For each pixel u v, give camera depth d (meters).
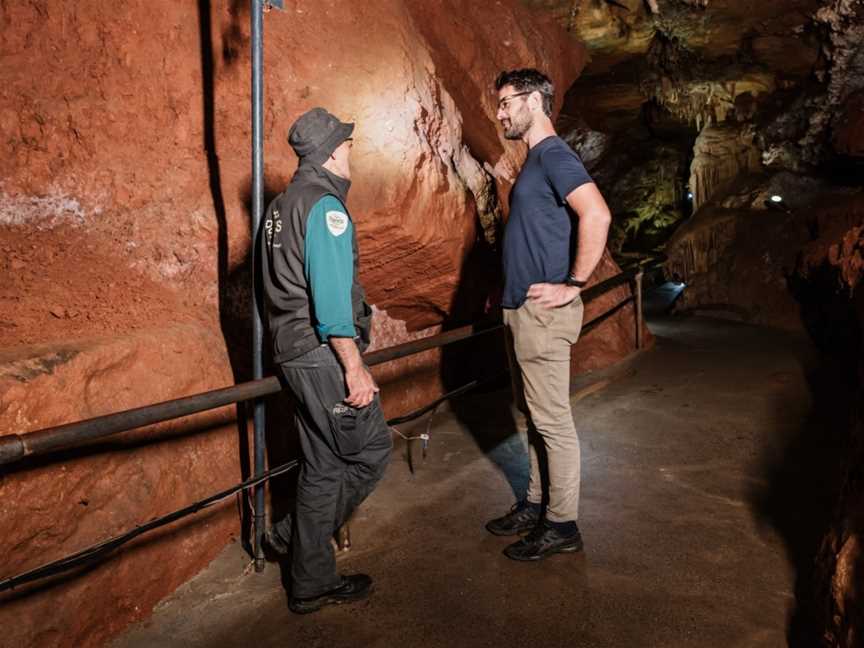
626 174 15.59
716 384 5.30
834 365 5.67
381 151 3.71
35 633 2.20
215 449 2.96
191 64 3.57
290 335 2.40
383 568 2.91
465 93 5.32
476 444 4.23
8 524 2.11
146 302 3.05
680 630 2.47
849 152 7.80
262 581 2.83
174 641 2.48
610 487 3.61
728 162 10.39
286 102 3.68
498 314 3.73
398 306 4.38
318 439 2.50
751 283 8.43
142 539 2.58
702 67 8.93
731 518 3.25
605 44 8.12
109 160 3.34
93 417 2.16
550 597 2.69
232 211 3.41
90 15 3.41
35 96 3.25
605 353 5.80
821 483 3.56
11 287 2.85
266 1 2.67
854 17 7.20
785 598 2.64
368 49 3.92
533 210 2.78
